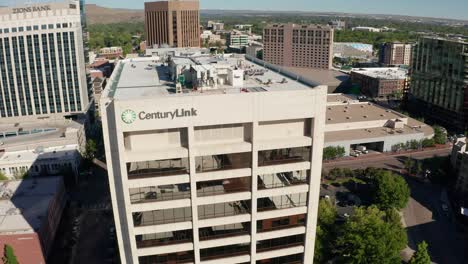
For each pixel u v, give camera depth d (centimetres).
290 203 6556
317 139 6100
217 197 6134
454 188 17500
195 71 6981
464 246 13325
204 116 5594
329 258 11188
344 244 10906
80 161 19450
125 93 6738
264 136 6053
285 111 5812
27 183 15438
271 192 6288
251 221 6394
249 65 9200
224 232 6488
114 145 5712
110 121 5594
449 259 12625
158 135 5706
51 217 13538
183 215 6222
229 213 6369
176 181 5912
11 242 11838
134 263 6250
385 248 10375
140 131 5625
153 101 5384
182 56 10594
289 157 6225
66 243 13562
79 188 17788
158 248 6244
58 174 17950
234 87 6838
